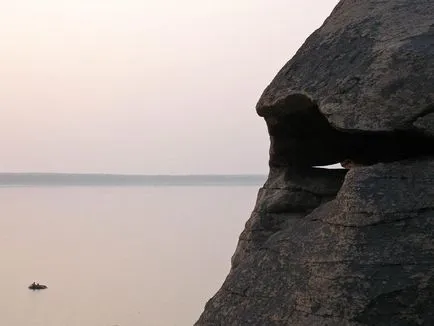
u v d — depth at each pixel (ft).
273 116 33.04
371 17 31.09
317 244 26.81
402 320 23.98
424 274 24.07
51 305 112.57
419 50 27.43
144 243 210.79
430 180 25.66
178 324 95.25
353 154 32.78
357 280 24.62
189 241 213.66
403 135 27.68
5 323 99.71
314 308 25.61
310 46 32.40
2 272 152.15
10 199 643.04
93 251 191.93
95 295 121.39
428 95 26.55
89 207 483.51
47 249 199.11
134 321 97.45
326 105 28.53
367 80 27.89
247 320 27.81
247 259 30.66
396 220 25.09
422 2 30.60
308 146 33.63
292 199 33.19
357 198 25.85
